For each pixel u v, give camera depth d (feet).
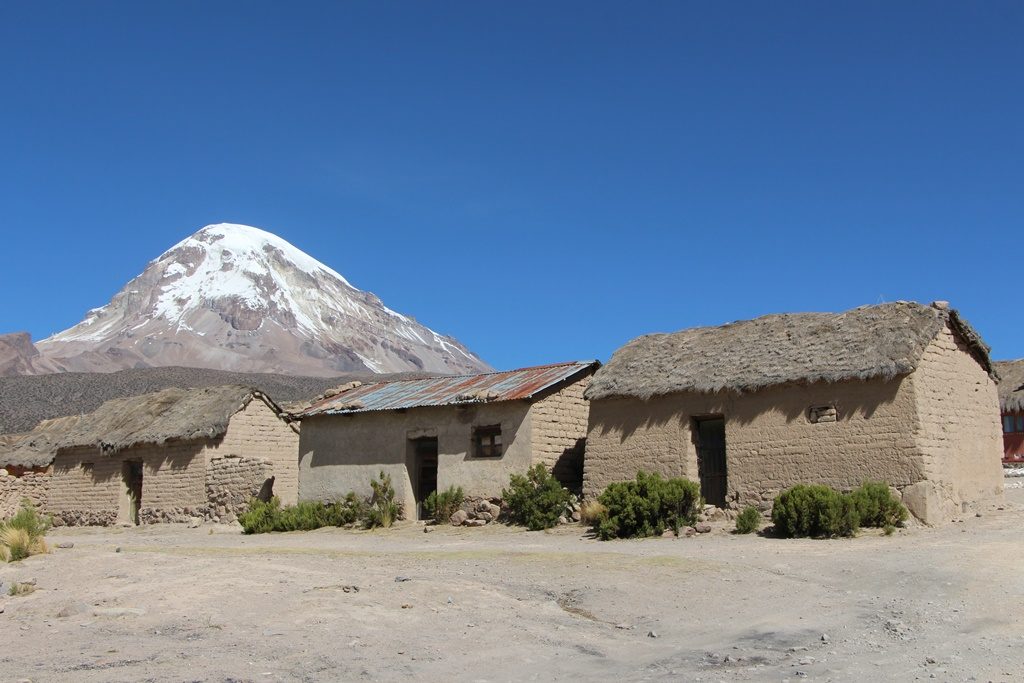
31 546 60.90
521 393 90.89
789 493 68.13
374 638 37.01
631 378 85.35
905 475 69.15
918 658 32.89
